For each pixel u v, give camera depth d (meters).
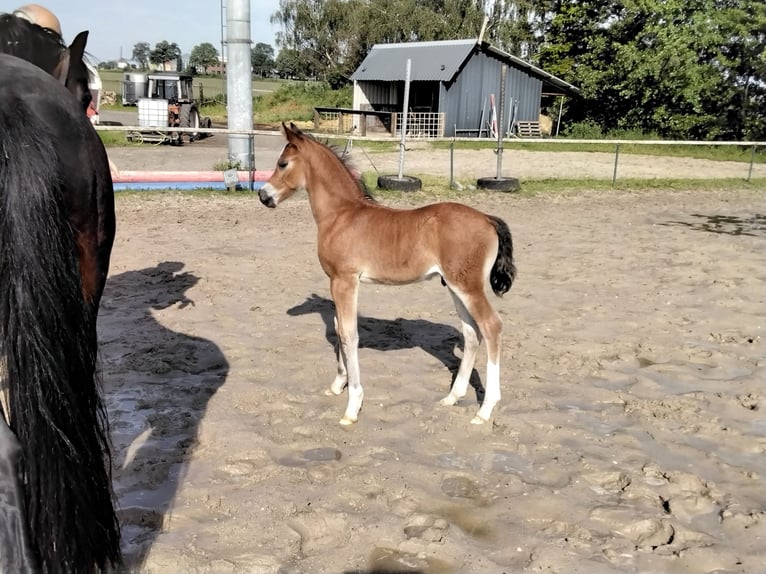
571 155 23.72
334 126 35.38
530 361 5.57
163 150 20.91
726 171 20.19
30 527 1.76
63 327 1.90
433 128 30.42
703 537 3.27
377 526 3.32
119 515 3.32
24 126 1.99
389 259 4.39
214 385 4.99
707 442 4.30
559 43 35.38
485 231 4.27
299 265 8.51
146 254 8.88
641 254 9.49
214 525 3.30
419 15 45.59
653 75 30.06
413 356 5.69
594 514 3.46
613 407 4.79
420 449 4.15
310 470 3.81
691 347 5.93
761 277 8.36
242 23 14.26
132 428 4.32
